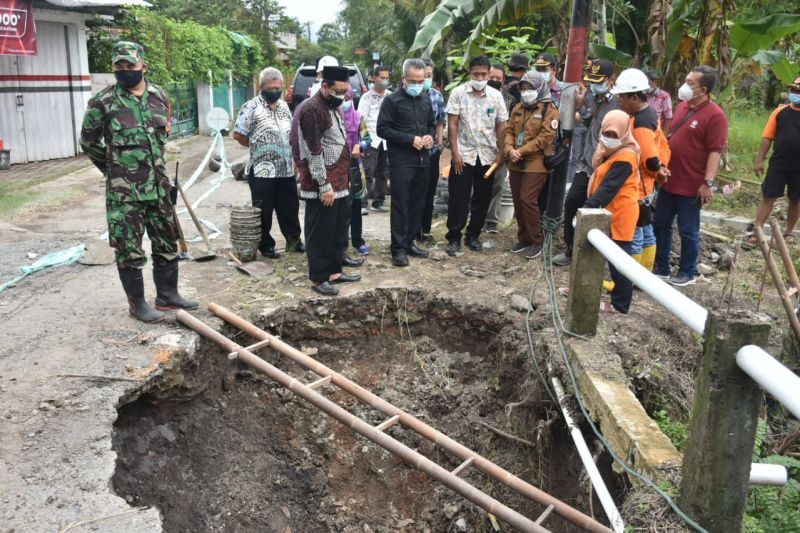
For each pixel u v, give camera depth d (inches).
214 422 200.8
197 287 236.2
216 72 782.5
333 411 171.3
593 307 187.6
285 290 236.8
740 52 365.4
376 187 366.6
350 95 264.5
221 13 1213.1
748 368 92.6
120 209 188.1
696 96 228.5
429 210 291.1
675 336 210.4
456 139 264.1
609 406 152.3
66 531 119.7
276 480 205.0
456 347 238.4
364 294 235.1
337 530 201.5
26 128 496.1
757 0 436.8
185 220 333.1
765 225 325.7
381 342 241.6
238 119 256.4
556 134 254.1
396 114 246.4
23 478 132.3
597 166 203.0
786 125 287.7
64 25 517.0
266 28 1288.1
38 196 378.9
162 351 182.4
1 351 181.2
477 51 371.2
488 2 355.6
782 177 293.1
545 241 255.1
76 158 529.7
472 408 224.2
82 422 151.5
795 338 214.2
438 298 236.5
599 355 177.0
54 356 178.9
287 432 216.2
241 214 253.9
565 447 192.5
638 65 381.4
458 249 277.7
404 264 262.5
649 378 183.9
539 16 612.4
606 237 170.9
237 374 214.1
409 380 233.6
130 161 186.1
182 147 624.1
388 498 213.5
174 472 181.3
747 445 102.5
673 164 234.7
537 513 193.9
